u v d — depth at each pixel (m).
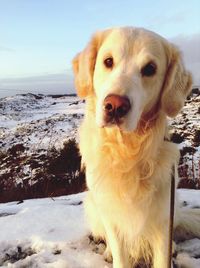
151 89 0.43
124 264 0.48
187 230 0.56
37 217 0.63
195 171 1.16
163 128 0.45
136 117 0.40
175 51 0.46
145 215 0.45
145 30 0.45
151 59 0.43
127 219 0.45
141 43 0.43
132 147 0.44
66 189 1.08
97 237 0.55
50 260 0.50
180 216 0.56
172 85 0.45
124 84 0.40
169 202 0.46
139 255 0.51
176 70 0.46
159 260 0.47
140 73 0.42
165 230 0.46
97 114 0.41
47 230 0.58
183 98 0.47
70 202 0.73
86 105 0.48
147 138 0.44
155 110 0.45
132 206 0.45
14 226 0.60
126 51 0.43
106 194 0.46
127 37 0.44
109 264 0.50
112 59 0.43
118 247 0.47
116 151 0.44
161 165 0.44
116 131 0.44
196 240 0.55
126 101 0.38
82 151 0.48
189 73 0.48
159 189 0.45
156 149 0.44
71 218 0.62
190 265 0.48
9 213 0.69
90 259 0.50
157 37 0.46
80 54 0.49
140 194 0.44
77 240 0.54
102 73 0.44
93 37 0.47
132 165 0.44
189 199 0.68
